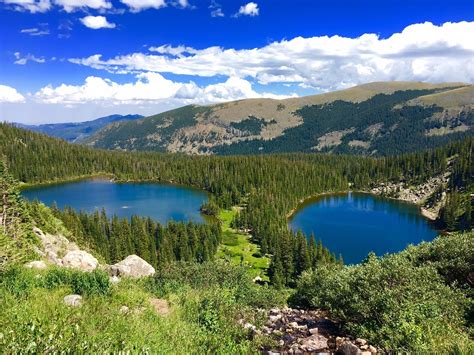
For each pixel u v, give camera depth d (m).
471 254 16.81
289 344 11.80
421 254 19.73
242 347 10.52
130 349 7.63
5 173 57.38
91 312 11.21
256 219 137.75
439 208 174.12
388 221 161.12
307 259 87.38
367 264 16.39
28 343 6.68
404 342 10.38
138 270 24.83
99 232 109.06
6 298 11.56
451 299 13.46
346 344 10.73
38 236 50.56
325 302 14.47
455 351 9.35
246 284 20.31
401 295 12.88
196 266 22.70
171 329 11.11
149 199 197.62
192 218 159.50
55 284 14.62
